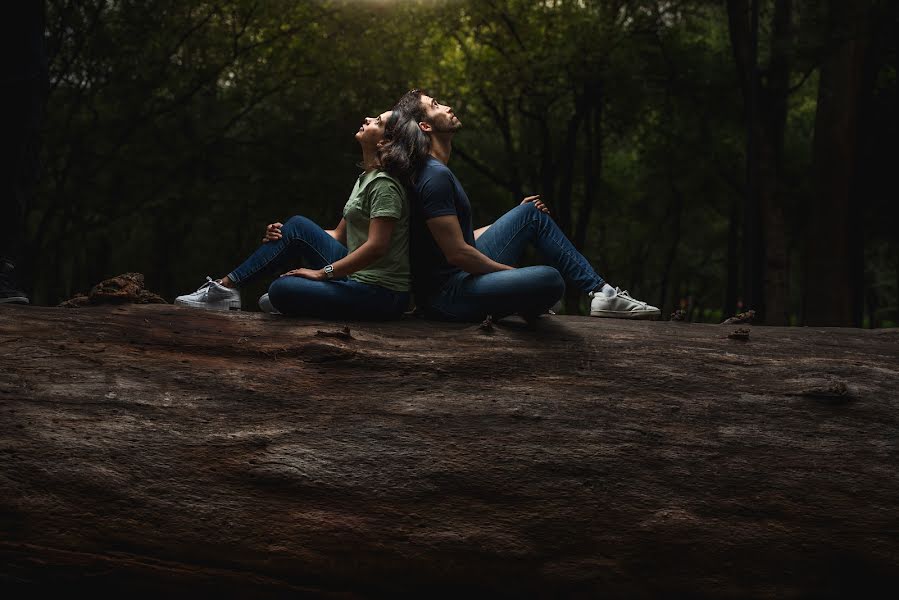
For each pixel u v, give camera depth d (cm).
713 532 270
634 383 305
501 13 1614
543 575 264
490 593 264
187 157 1494
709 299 2952
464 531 262
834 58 1294
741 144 1808
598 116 1842
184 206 1513
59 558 247
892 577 273
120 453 257
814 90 1997
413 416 282
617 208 2281
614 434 283
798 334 356
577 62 1584
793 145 1894
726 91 1714
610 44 1602
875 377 317
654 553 268
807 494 276
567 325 348
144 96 1480
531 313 348
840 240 1275
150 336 308
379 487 263
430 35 1706
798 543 271
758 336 349
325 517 258
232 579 255
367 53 1591
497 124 1914
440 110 370
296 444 269
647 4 1698
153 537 251
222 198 1512
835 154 1282
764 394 304
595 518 268
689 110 1805
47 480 249
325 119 1591
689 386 306
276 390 288
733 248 2122
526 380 303
